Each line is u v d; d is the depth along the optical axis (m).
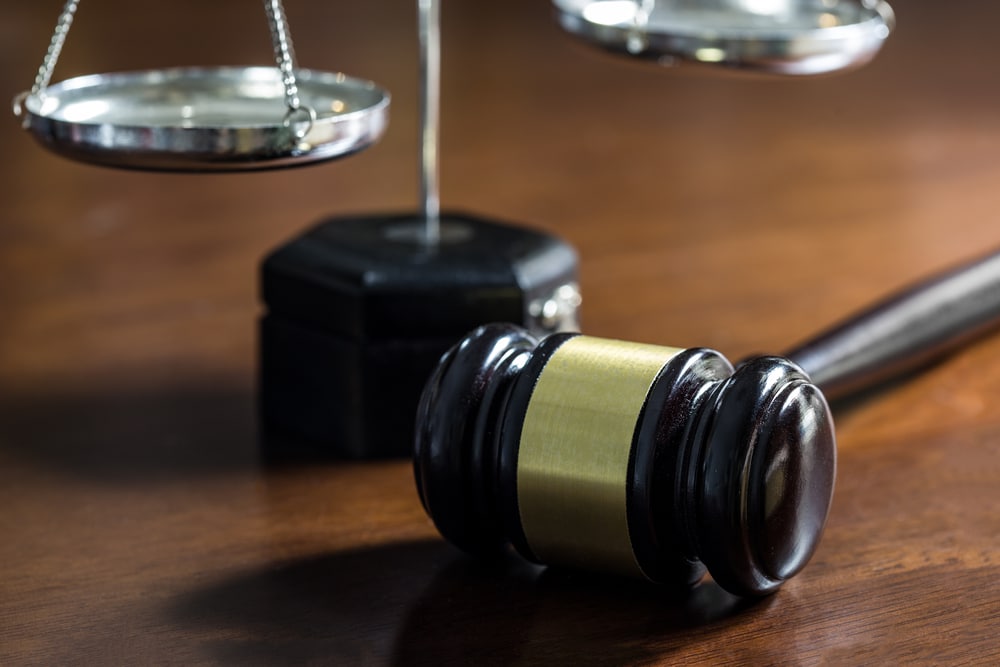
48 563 0.53
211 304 0.72
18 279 0.75
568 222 0.85
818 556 0.53
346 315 0.58
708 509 0.48
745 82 1.23
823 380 0.59
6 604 0.51
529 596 0.51
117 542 0.54
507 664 0.48
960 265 0.66
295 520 0.55
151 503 0.56
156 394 0.63
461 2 1.56
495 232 0.61
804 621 0.50
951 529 0.54
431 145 0.61
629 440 0.49
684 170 0.97
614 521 0.49
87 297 0.73
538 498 0.50
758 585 0.49
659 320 0.70
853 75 1.25
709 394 0.49
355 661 0.49
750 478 0.48
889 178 0.94
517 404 0.50
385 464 0.58
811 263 0.77
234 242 0.81
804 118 1.11
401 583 0.52
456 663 0.48
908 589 0.51
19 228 0.82
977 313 0.65
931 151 1.01
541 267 0.59
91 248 0.79
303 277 0.59
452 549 0.54
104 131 0.51
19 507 0.56
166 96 0.57
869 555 0.53
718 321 0.70
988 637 0.49
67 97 0.56
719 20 0.65
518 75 1.26
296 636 0.50
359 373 0.58
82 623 0.50
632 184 0.93
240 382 0.65
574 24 0.61
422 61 0.60
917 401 0.62
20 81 1.16
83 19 1.38
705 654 0.49
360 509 0.56
